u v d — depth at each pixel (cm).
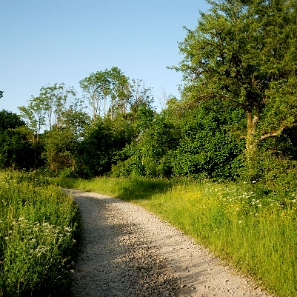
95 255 784
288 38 1884
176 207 1323
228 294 573
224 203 1066
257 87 1942
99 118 3678
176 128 2555
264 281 613
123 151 3203
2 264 554
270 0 2044
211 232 927
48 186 1612
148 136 2512
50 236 646
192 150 2162
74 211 1138
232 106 2186
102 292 575
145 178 2281
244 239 765
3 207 939
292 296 544
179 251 827
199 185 1825
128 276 656
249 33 1903
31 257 511
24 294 476
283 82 1767
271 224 827
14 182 1388
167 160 2400
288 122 1534
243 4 1969
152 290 592
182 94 2083
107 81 4753
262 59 1834
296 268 605
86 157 3441
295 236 718
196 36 1905
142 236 988
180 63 1956
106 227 1103
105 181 2583
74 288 586
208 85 1944
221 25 1791
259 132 1688
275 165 1212
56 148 3709
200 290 592
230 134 1984
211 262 736
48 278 521
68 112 4400
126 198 1856
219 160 2055
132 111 4288
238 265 698
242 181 1328
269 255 677
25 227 686
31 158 4159
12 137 3975
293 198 1034
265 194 1141
